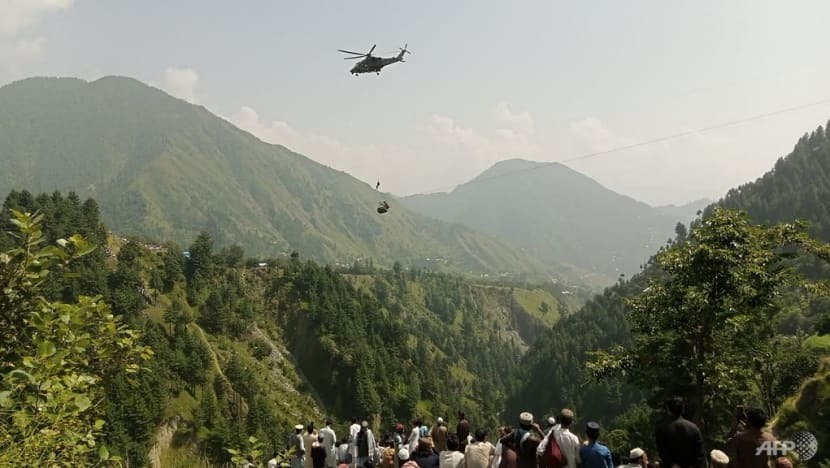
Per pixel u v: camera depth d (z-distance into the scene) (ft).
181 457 392.47
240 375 476.95
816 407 89.40
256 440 32.45
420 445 39.78
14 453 19.93
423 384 583.99
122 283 477.36
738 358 67.97
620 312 638.94
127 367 29.48
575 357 598.34
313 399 526.57
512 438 36.32
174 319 490.49
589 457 31.42
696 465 28.91
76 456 23.31
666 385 72.84
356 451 57.98
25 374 20.12
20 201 450.71
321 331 577.43
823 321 157.17
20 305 23.50
